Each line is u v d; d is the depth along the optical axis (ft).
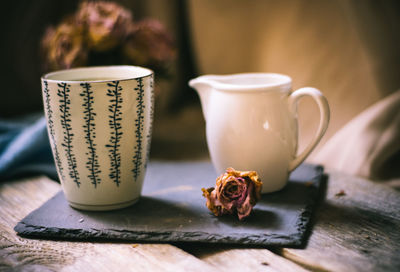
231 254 1.27
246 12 2.57
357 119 2.07
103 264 1.24
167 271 1.21
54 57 2.09
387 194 1.59
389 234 1.34
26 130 1.92
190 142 2.42
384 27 2.19
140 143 1.46
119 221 1.41
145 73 1.49
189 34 2.81
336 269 1.18
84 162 1.43
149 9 2.71
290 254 1.26
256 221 1.38
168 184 1.70
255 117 1.48
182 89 2.94
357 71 2.24
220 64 2.71
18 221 1.48
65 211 1.49
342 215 1.45
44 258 1.28
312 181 1.65
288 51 2.44
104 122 1.39
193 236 1.32
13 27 2.59
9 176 1.78
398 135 1.91
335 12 2.30
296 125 1.56
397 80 2.17
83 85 1.36
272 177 1.54
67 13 2.63
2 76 2.62
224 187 1.39
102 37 2.07
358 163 1.91
